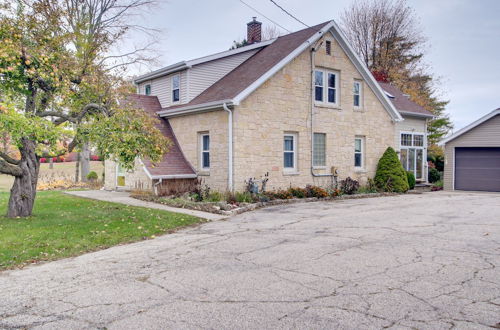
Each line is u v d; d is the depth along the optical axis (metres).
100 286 5.91
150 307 5.03
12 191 11.45
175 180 16.98
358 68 20.17
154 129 11.62
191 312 4.84
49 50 11.09
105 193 18.69
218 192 15.47
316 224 10.83
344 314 4.70
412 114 23.80
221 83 18.52
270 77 16.61
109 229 10.07
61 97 11.45
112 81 12.79
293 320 4.55
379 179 20.52
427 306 4.91
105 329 4.41
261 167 16.39
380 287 5.61
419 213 12.73
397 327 4.34
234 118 15.62
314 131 18.25
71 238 9.05
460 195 19.52
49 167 39.09
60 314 4.86
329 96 19.20
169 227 10.68
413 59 41.16
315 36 17.91
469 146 22.31
